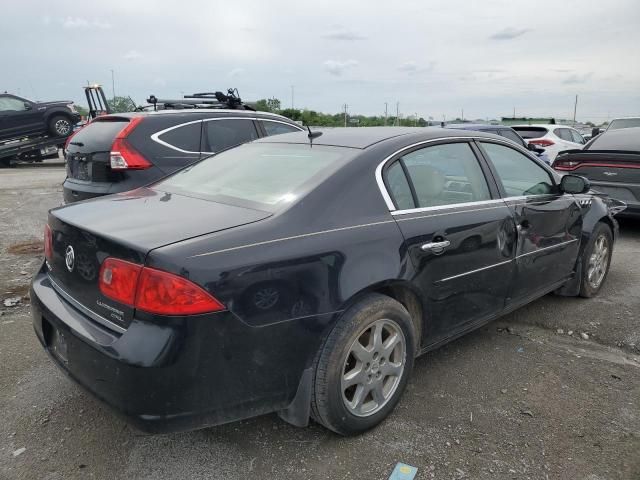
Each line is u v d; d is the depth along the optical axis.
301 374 2.54
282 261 2.43
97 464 2.57
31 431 2.81
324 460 2.61
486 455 2.64
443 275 3.12
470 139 3.64
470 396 3.18
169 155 5.82
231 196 2.94
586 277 4.68
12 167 17.67
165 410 2.21
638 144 7.39
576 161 7.29
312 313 2.50
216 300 2.23
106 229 2.48
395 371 2.91
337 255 2.60
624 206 5.32
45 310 2.74
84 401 3.09
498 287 3.60
